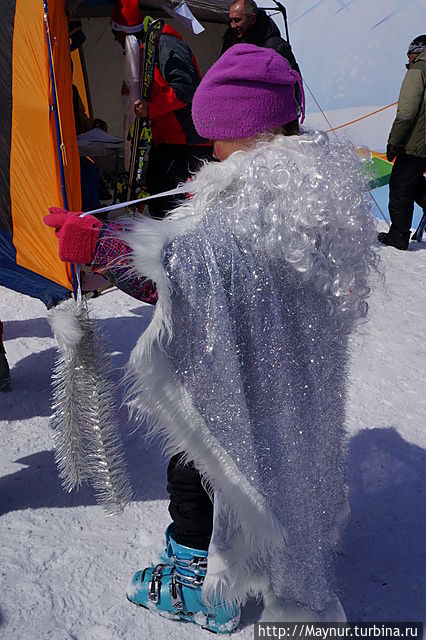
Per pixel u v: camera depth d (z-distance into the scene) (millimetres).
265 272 1581
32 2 3418
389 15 9523
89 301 4594
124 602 2119
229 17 5812
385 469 2855
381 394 3551
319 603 1822
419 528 2496
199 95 1651
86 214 1647
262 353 1622
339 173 1623
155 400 1632
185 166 4805
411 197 6168
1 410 3254
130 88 4738
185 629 2023
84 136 5004
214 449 1660
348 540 2426
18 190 3400
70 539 2402
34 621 2027
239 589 1873
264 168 1571
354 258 1653
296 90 1719
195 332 1586
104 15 4930
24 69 3414
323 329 1676
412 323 4543
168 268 1548
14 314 4387
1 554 2303
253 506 1695
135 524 2498
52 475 2777
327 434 1759
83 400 1904
